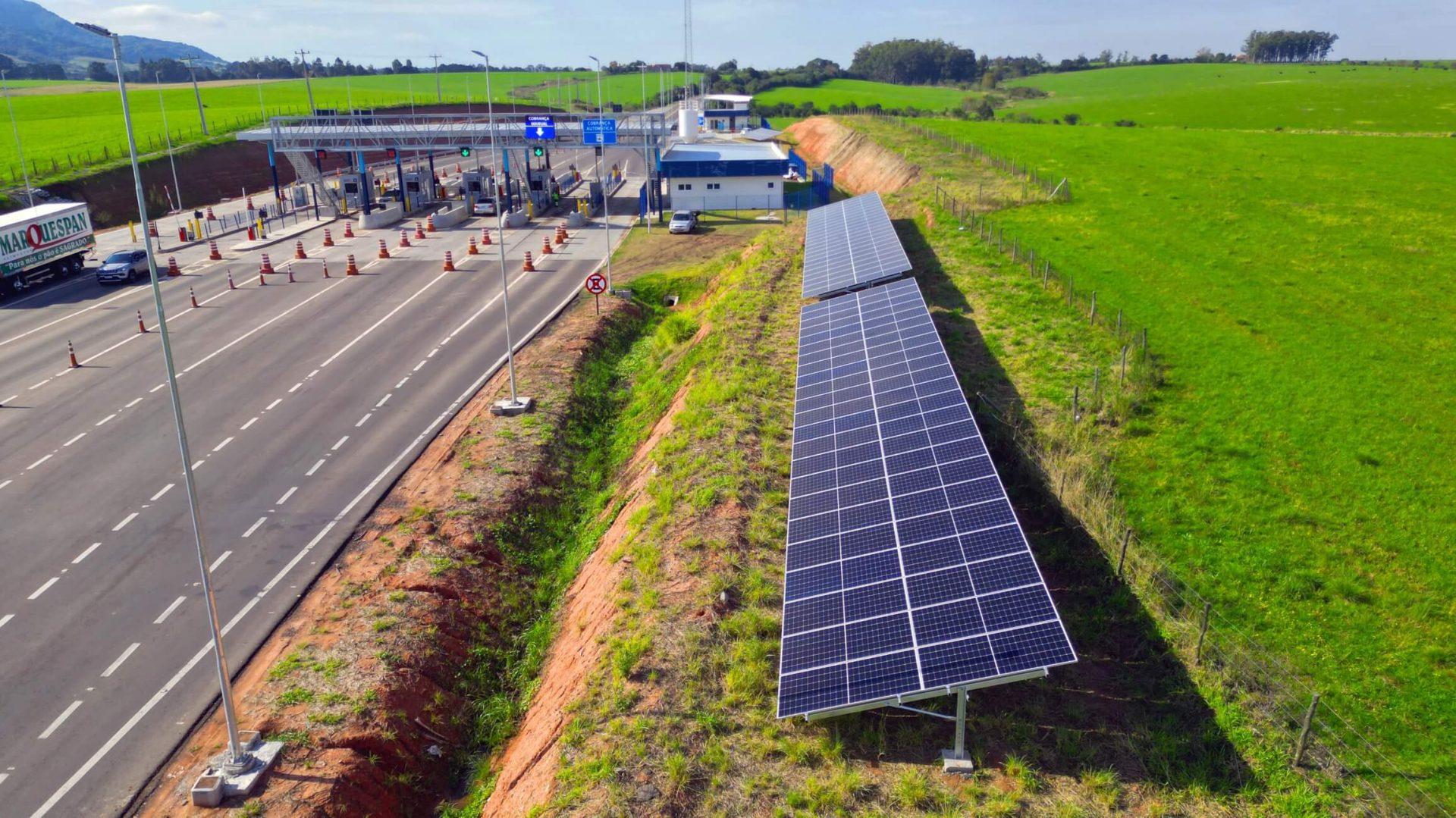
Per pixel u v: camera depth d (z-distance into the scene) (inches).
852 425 797.2
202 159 3430.1
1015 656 479.2
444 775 680.4
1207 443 882.8
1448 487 787.4
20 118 4421.8
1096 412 959.0
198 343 1569.9
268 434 1200.8
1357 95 4744.1
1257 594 660.7
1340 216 1759.4
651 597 699.4
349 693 691.4
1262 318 1210.0
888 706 532.4
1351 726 536.4
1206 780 502.3
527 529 974.4
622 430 1235.2
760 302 1429.6
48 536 947.3
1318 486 800.3
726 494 841.5
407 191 3171.8
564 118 3661.4
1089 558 710.5
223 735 665.6
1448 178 2080.5
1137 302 1284.4
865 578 583.2
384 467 1101.7
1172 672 586.6
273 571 886.4
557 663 746.2
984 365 1093.1
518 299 1836.9
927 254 1600.6
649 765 543.2
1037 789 504.4
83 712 700.0
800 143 4483.3
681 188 2859.3
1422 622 623.8
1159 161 2428.6
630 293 1839.3
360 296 1887.3
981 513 591.2
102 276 1950.1
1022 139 3021.7
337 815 594.6
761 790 520.1
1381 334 1143.0
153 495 1034.7
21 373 1419.8
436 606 809.5
